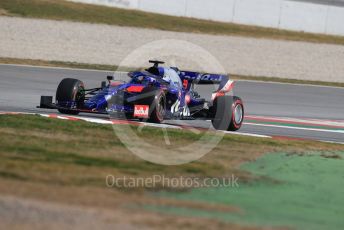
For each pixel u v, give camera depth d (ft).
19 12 362.53
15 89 204.95
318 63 361.71
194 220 73.15
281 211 83.10
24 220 65.51
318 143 148.77
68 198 75.82
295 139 152.97
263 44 390.83
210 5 447.83
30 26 340.59
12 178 82.28
